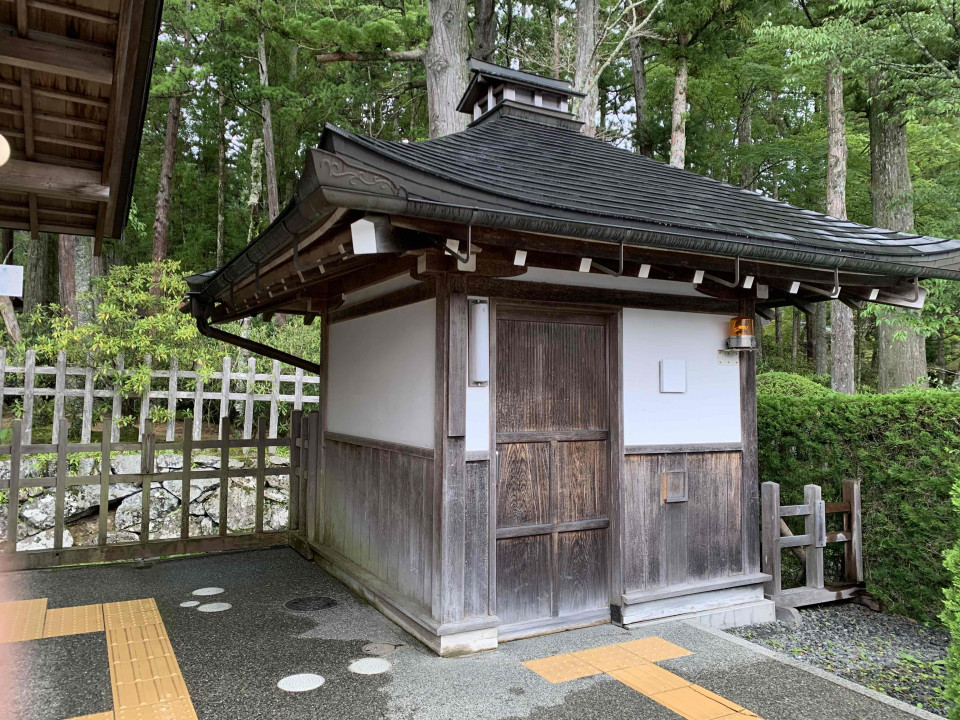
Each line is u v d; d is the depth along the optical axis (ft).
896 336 29.78
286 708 9.29
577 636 12.49
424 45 35.40
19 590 15.05
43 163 12.25
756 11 46.16
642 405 13.80
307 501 19.07
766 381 28.58
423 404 12.55
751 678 10.64
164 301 29.76
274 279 13.35
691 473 14.43
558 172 13.84
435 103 33.60
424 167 8.99
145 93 10.04
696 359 14.64
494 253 10.57
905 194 37.86
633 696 9.87
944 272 14.55
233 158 71.87
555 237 10.30
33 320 35.01
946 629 14.94
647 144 52.75
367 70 55.88
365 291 15.75
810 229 14.75
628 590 13.37
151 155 65.82
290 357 20.88
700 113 52.90
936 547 15.17
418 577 12.62
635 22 43.06
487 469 11.89
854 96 48.03
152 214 63.26
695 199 14.79
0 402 25.64
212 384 30.58
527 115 19.44
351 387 16.72
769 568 15.47
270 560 18.11
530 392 12.79
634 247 10.96
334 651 11.47
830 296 15.46
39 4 8.05
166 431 29.68
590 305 13.11
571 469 13.25
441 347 11.53
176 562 17.81
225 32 48.91
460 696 9.75
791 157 55.06
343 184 7.78
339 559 16.38
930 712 10.17
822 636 14.47
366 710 9.27
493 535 11.91
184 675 10.41
